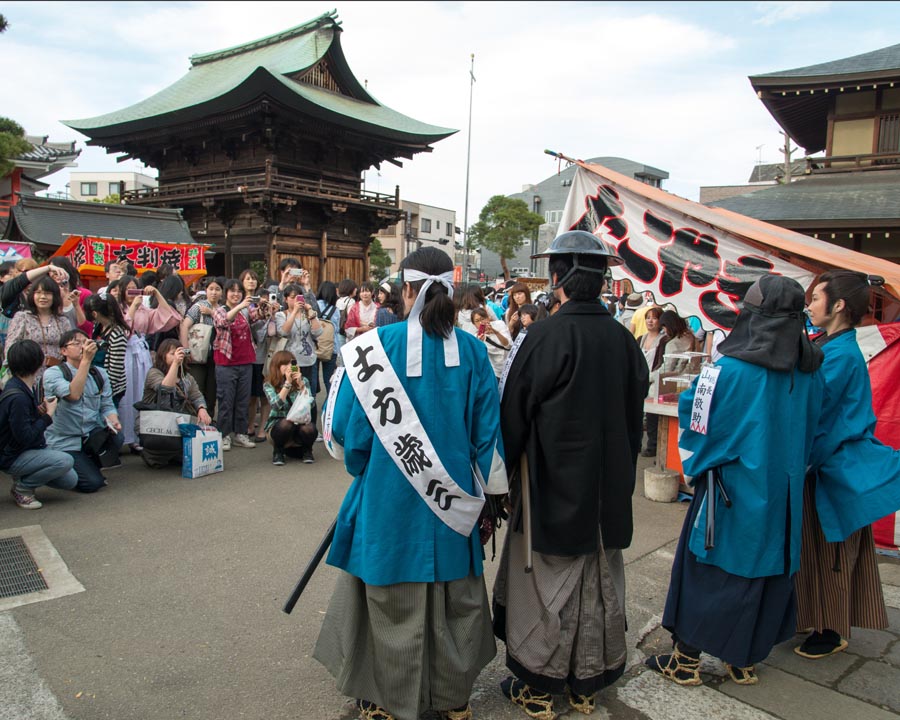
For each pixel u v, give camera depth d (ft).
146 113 72.64
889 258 38.52
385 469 7.07
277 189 61.31
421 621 7.12
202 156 74.13
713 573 8.43
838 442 9.17
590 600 7.76
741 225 16.06
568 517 7.39
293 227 68.49
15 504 14.80
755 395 8.03
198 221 73.97
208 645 9.34
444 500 7.10
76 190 170.81
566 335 7.46
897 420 13.65
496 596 8.63
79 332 15.53
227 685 8.43
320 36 76.07
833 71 40.63
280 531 13.69
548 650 7.65
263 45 84.84
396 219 76.38
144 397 18.22
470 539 7.47
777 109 44.68
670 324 19.31
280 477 17.60
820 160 42.47
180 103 73.00
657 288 16.07
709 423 8.22
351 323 24.03
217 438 17.83
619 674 8.16
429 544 7.09
